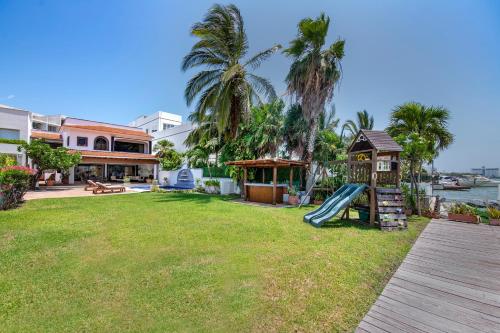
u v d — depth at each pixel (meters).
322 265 4.68
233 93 16.89
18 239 6.15
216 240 6.26
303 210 11.64
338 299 3.53
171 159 28.30
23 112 22.25
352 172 9.97
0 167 11.46
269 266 4.62
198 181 22.73
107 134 28.36
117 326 2.92
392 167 9.52
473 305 3.42
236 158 19.06
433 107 11.88
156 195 17.09
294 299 3.50
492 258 5.34
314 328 2.89
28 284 3.92
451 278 4.31
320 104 14.86
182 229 7.30
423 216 10.55
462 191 33.03
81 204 12.20
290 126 16.09
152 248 5.61
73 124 28.55
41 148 17.92
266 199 14.91
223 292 3.67
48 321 3.01
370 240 6.51
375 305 3.41
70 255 5.14
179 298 3.51
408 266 4.85
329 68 14.50
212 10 15.37
